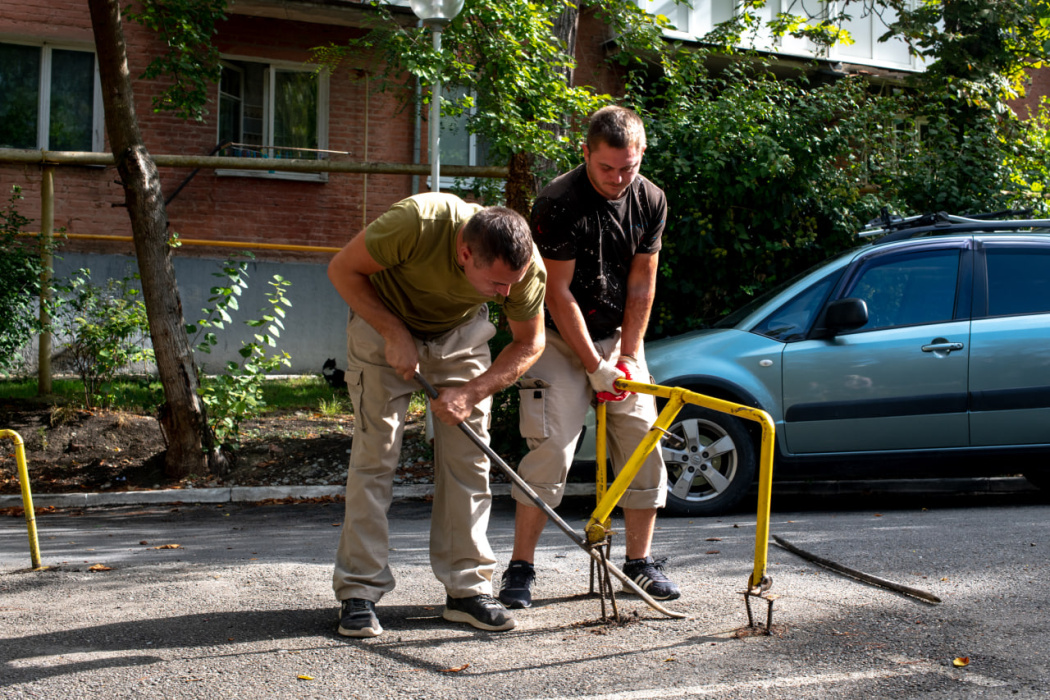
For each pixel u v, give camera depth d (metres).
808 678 2.93
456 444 3.61
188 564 4.88
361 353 3.51
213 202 13.52
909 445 6.37
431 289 3.38
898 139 10.17
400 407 3.56
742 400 6.29
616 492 3.55
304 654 3.24
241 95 13.84
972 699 2.74
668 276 8.73
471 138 14.41
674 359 6.38
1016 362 6.36
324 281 13.92
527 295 3.39
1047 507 6.41
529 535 3.90
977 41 11.81
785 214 8.93
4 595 4.25
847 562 4.54
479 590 3.57
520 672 3.03
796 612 3.67
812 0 14.99
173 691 2.90
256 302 13.55
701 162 8.58
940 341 6.36
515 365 3.52
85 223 13.09
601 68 14.09
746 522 5.94
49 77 13.19
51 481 8.02
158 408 8.14
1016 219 7.80
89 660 3.21
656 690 2.84
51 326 9.51
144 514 7.11
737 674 2.97
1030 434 6.37
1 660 3.22
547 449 3.86
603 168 3.67
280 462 8.38
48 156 9.38
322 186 13.97
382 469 3.53
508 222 3.05
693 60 10.34
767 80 10.95
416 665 3.12
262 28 13.71
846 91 9.64
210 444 8.13
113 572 4.71
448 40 8.95
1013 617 3.55
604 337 4.02
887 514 6.18
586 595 4.04
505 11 8.70
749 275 9.02
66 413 8.91
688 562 4.70
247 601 4.01
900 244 6.67
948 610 3.66
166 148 13.38
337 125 14.06
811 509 6.70
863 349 6.35
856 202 9.45
